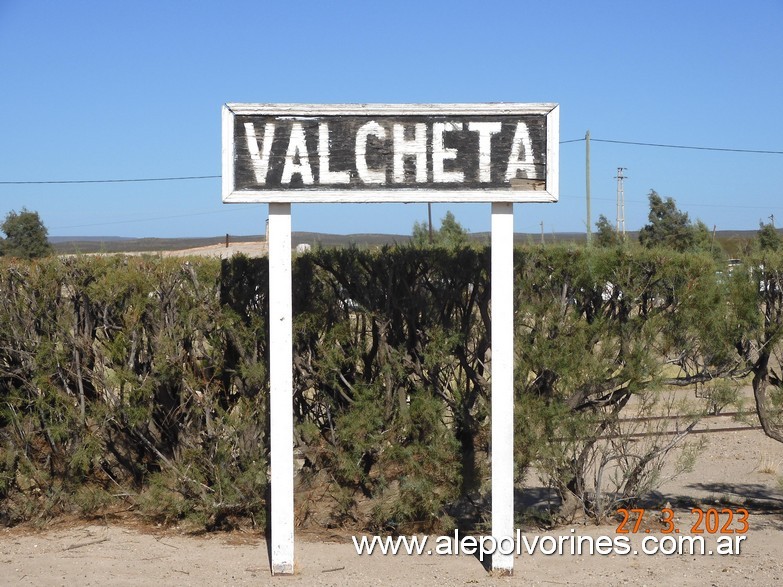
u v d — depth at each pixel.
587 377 7.05
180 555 6.55
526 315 7.12
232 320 7.00
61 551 6.64
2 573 6.17
